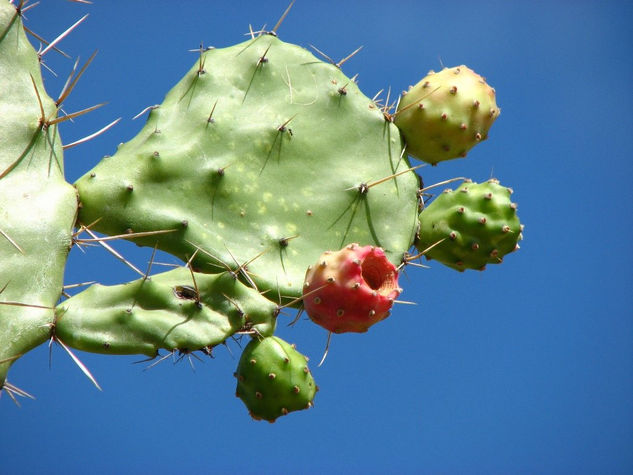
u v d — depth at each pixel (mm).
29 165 1066
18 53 1083
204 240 1102
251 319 1065
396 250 1151
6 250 1030
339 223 1145
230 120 1138
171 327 1035
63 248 1049
